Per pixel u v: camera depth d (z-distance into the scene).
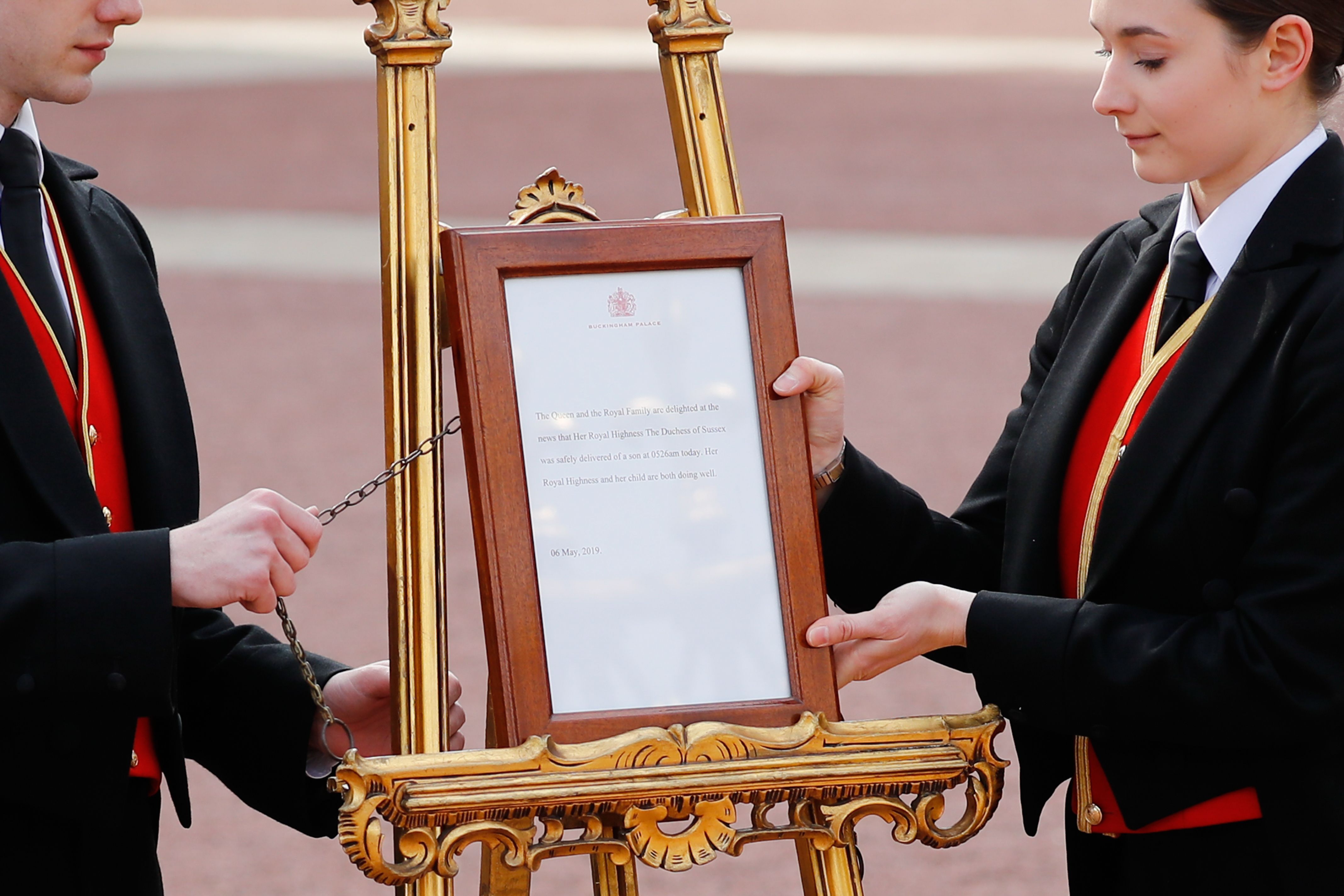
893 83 72.69
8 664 7.32
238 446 29.75
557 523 7.71
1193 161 7.99
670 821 7.65
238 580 7.48
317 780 9.06
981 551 9.44
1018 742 8.88
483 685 20.78
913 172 55.31
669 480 7.86
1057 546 8.73
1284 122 7.99
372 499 27.39
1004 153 58.06
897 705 20.08
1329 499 7.55
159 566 7.44
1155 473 7.96
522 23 95.88
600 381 7.84
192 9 100.56
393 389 7.92
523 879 8.62
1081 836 8.86
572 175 52.44
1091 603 8.14
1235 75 7.75
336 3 104.38
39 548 7.44
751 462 7.95
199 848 17.58
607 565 7.74
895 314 39.09
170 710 7.75
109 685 7.39
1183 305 8.29
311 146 58.59
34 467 7.68
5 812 7.86
